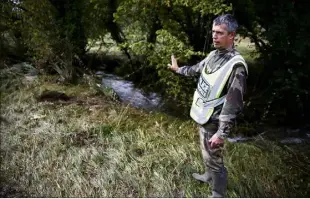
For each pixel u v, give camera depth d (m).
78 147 3.09
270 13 3.57
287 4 3.26
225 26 1.80
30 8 4.59
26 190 2.66
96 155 2.93
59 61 4.86
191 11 3.92
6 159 3.02
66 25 4.77
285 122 3.90
